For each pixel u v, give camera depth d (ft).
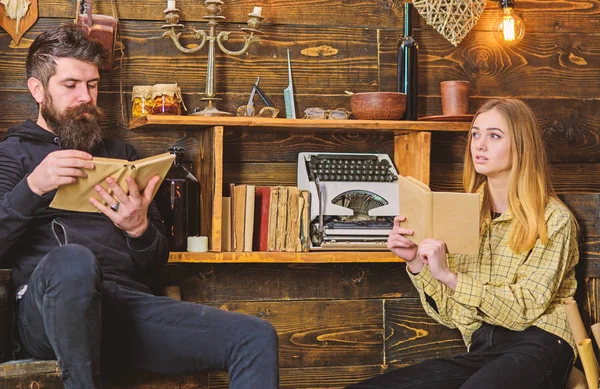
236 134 9.75
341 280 9.93
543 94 10.53
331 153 9.75
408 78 9.62
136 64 9.45
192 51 9.22
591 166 10.64
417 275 8.23
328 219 9.32
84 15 8.82
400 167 9.99
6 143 7.77
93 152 8.27
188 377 7.89
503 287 7.70
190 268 9.53
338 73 10.01
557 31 10.58
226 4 9.71
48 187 6.89
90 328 6.31
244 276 9.68
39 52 7.88
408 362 10.11
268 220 9.15
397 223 8.00
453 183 10.34
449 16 9.93
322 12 9.96
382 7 10.11
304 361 9.82
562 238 7.84
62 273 6.28
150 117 8.61
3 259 7.30
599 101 10.62
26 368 6.54
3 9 9.05
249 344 6.74
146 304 7.15
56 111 7.81
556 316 7.83
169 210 8.89
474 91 10.35
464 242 7.57
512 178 8.10
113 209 7.25
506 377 7.29
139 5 9.43
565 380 7.74
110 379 7.47
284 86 9.87
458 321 8.27
